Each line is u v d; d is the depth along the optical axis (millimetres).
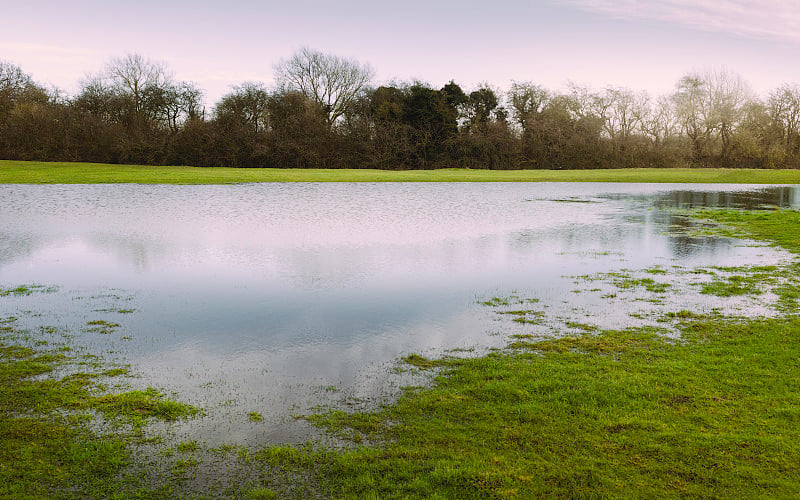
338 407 6004
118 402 6074
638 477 4598
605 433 5305
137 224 20078
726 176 53500
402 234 18203
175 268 12969
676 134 75688
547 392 6258
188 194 32188
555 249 15570
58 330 8547
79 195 30750
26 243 16094
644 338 8125
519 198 31812
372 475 4727
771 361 7070
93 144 59688
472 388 6414
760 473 4605
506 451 5047
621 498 4332
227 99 65312
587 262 13789
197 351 7711
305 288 11195
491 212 24609
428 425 5559
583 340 8070
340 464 4883
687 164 71500
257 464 4922
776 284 11359
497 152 67750
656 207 27172
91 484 4629
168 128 64938
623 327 8688
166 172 47594
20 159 58000
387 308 9820
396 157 64438
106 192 32656
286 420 5715
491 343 8023
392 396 6262
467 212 24578
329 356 7535
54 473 4770
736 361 7086
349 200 29703
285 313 9516
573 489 4457
